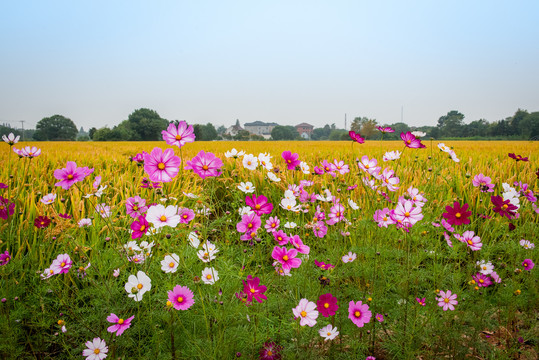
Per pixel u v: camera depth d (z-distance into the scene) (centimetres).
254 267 276
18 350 195
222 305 204
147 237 276
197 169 209
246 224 221
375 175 275
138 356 185
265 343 191
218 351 176
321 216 273
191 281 223
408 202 221
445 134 9588
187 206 360
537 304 252
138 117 9862
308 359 184
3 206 253
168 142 198
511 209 246
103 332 196
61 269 214
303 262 242
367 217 294
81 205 328
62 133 10650
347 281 260
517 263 276
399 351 201
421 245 299
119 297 217
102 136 8538
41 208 311
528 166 559
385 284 241
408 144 304
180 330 204
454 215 233
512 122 8625
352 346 196
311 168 577
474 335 212
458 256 290
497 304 248
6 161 552
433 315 213
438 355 210
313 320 173
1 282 227
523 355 217
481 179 331
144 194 404
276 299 216
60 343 201
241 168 472
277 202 416
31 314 220
